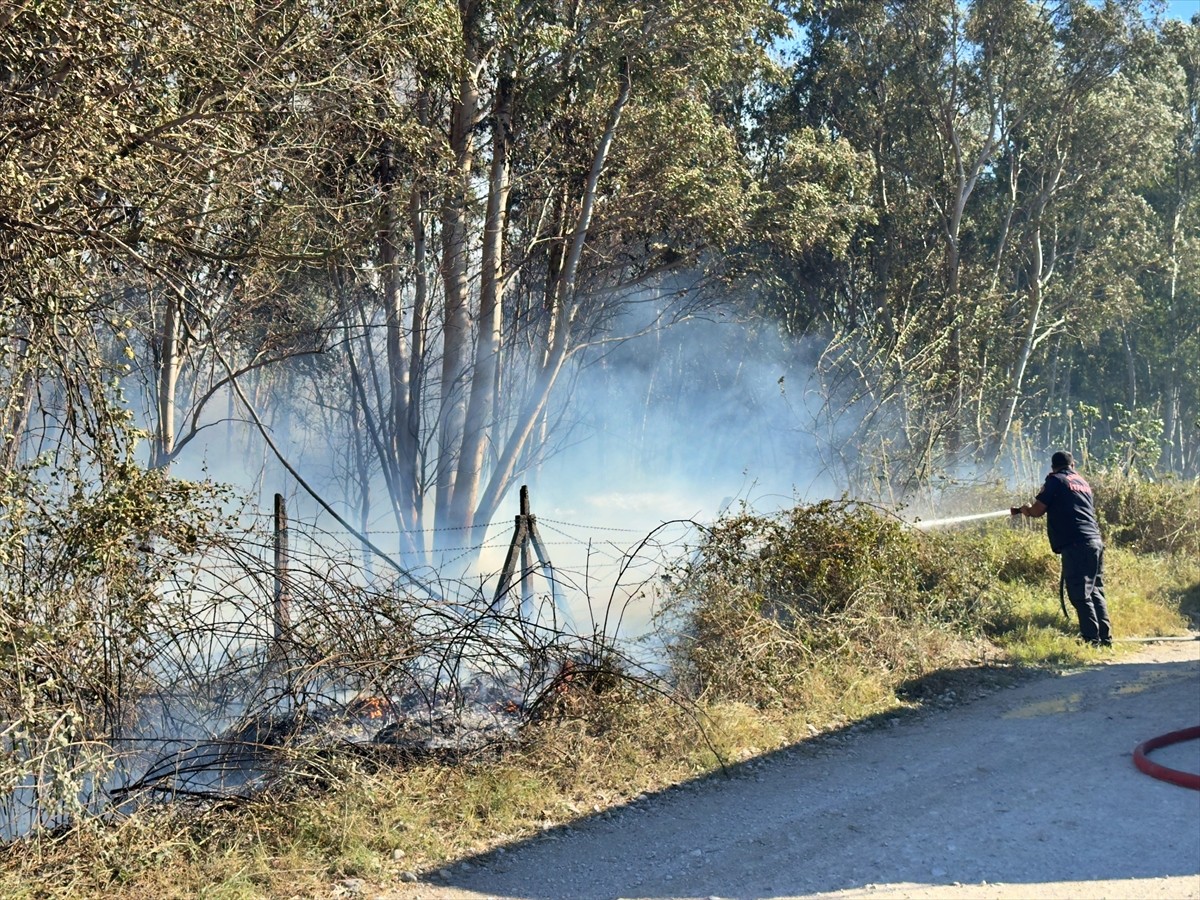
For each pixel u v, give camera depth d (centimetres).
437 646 684
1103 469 1661
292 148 870
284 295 1571
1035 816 547
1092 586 1014
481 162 1669
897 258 3475
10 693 533
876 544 994
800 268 3431
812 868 499
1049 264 3916
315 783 575
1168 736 668
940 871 482
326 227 1070
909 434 1670
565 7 1683
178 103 774
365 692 663
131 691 618
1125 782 596
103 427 622
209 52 774
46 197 629
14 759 513
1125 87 3384
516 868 520
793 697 786
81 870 490
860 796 603
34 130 638
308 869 509
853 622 897
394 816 558
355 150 1167
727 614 818
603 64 1684
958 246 3547
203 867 503
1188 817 531
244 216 900
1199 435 4331
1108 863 477
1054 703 806
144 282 810
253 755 584
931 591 1035
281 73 895
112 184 675
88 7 666
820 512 970
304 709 610
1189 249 4175
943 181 3544
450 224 1723
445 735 649
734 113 2897
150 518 635
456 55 1204
